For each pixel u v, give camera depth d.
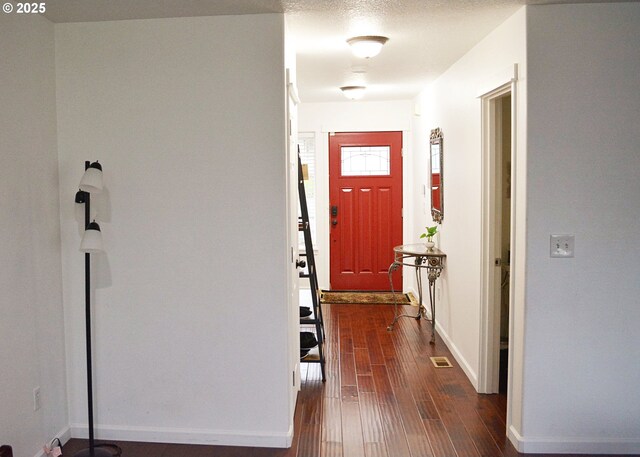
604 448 2.93
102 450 2.85
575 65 2.79
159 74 2.94
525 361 2.91
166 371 3.06
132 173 2.99
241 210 2.96
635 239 2.86
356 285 7.16
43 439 2.86
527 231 2.86
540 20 2.78
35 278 2.78
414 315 5.93
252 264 2.98
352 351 4.70
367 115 6.95
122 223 3.02
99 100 2.97
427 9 2.84
